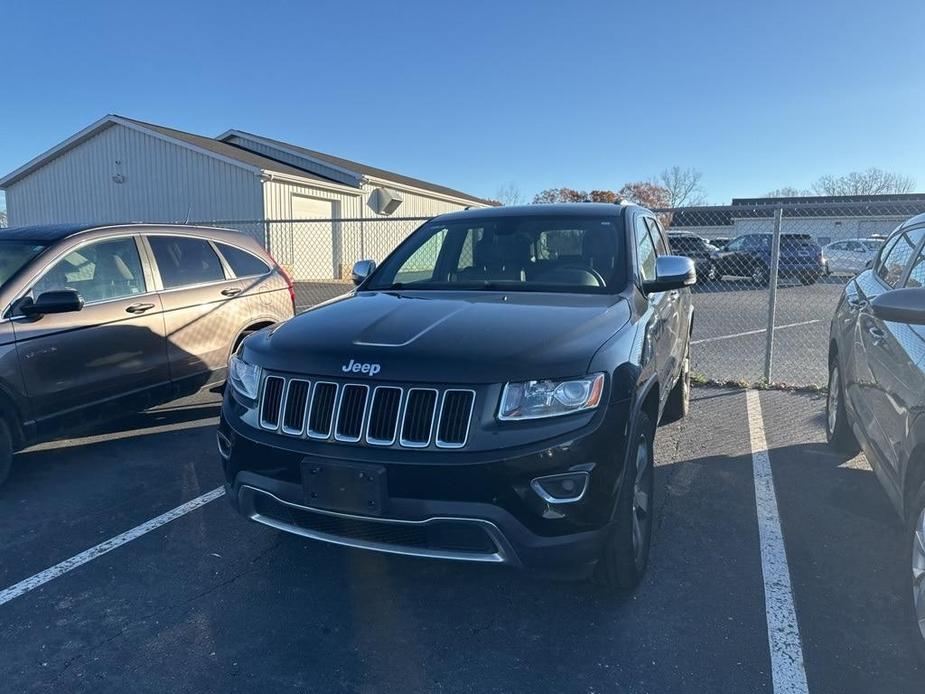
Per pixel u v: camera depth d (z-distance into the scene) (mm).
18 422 4582
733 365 8750
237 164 20781
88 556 3691
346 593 3326
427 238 4621
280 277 6941
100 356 5047
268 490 2930
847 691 2602
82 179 23250
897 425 3188
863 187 60094
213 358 6039
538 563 2670
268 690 2633
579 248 4145
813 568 3514
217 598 3283
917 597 2760
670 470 4883
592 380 2746
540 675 2715
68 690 2635
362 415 2762
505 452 2605
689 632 2979
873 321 3926
